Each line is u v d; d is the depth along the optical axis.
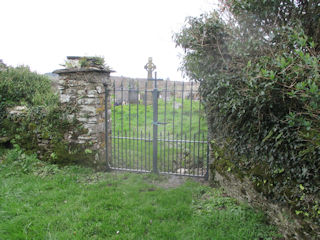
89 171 4.45
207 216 2.89
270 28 2.66
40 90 5.95
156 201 3.40
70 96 4.58
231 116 3.12
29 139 4.76
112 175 4.43
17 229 2.67
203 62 3.53
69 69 4.41
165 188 3.94
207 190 3.73
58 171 4.36
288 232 2.34
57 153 4.57
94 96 4.45
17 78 5.89
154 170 4.58
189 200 3.40
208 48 3.41
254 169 2.81
